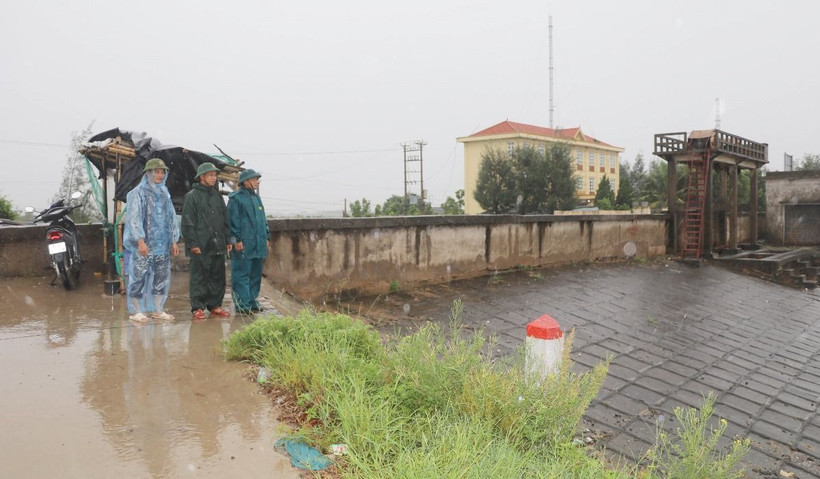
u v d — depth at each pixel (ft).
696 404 22.74
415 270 36.06
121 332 18.69
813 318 44.62
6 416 11.88
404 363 15.01
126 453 10.53
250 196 21.75
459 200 182.80
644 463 17.03
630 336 31.32
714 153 65.10
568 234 50.72
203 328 19.42
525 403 13.26
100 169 26.58
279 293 26.84
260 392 14.01
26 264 28.17
